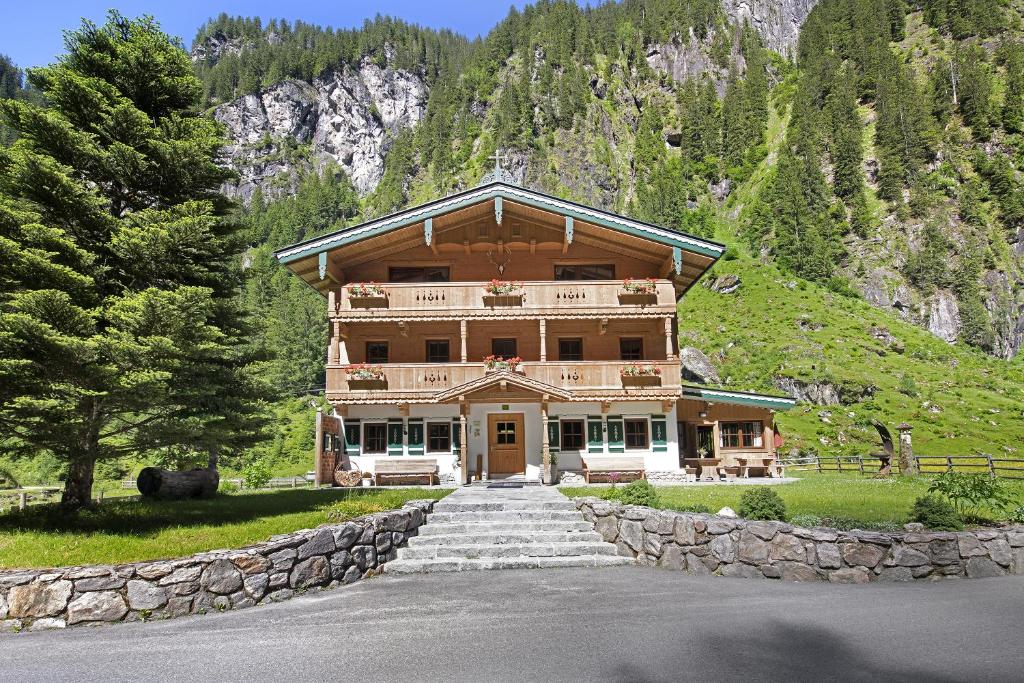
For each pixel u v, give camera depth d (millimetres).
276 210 173750
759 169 145000
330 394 24453
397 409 25281
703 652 6270
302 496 16672
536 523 12711
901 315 95000
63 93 13094
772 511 10961
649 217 129625
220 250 14195
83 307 12117
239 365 15227
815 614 7629
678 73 193250
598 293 25688
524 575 10484
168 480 16234
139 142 13484
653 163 162250
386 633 7211
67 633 7418
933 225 104188
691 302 85750
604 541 12195
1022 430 51312
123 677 5918
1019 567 9852
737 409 26562
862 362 66188
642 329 26844
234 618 7977
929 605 7953
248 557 8758
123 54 13594
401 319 25344
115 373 11094
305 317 77000
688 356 66438
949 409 56125
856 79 150000
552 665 5980
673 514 11047
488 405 25359
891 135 122562
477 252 27297
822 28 175250
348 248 26016
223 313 14484
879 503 14031
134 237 12383
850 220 113625
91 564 8344
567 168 165875
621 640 6738
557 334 26953
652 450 24984
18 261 11000
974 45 146000
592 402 24781
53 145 12672
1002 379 69062
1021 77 129125
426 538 12102
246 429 14688
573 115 174000
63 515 11883
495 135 174875
